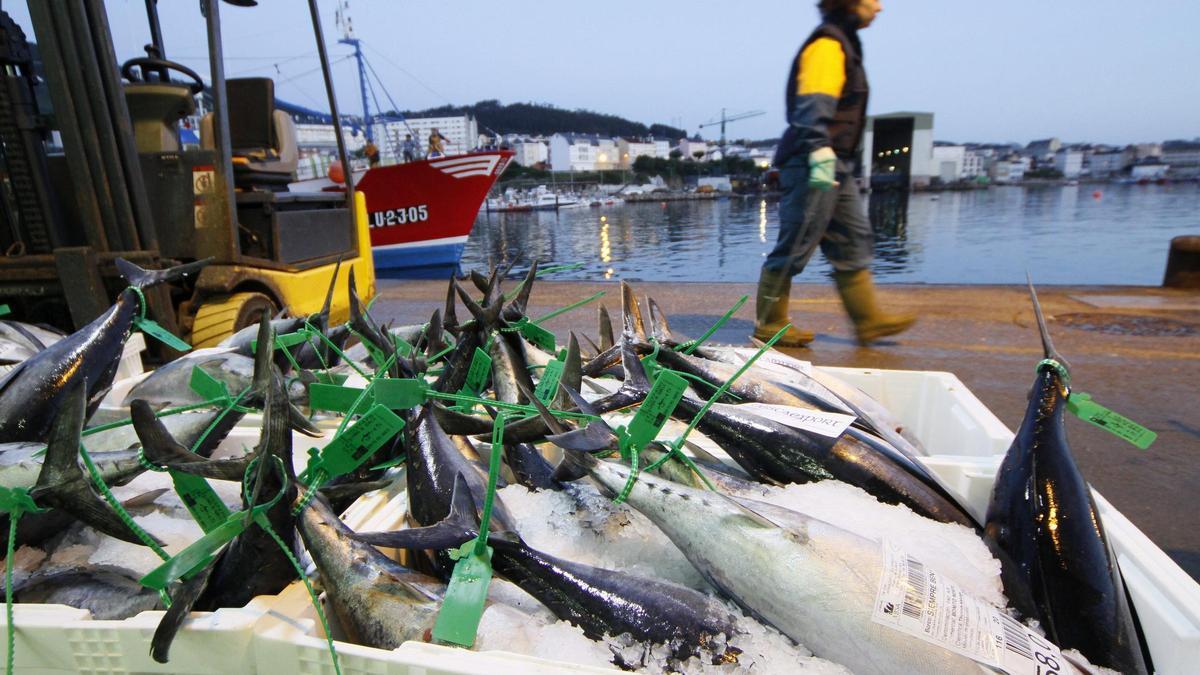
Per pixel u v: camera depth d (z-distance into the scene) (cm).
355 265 681
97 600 163
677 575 176
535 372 258
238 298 485
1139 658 139
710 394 245
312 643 123
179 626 127
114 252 446
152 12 567
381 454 207
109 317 224
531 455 217
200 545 133
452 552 143
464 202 1528
